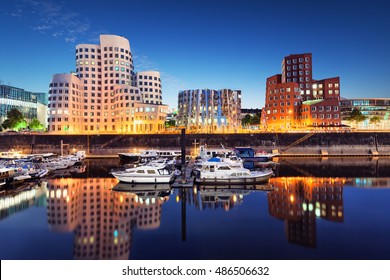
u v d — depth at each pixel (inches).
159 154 3937.0
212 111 6195.9
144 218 1392.7
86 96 6195.9
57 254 1005.2
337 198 1750.7
